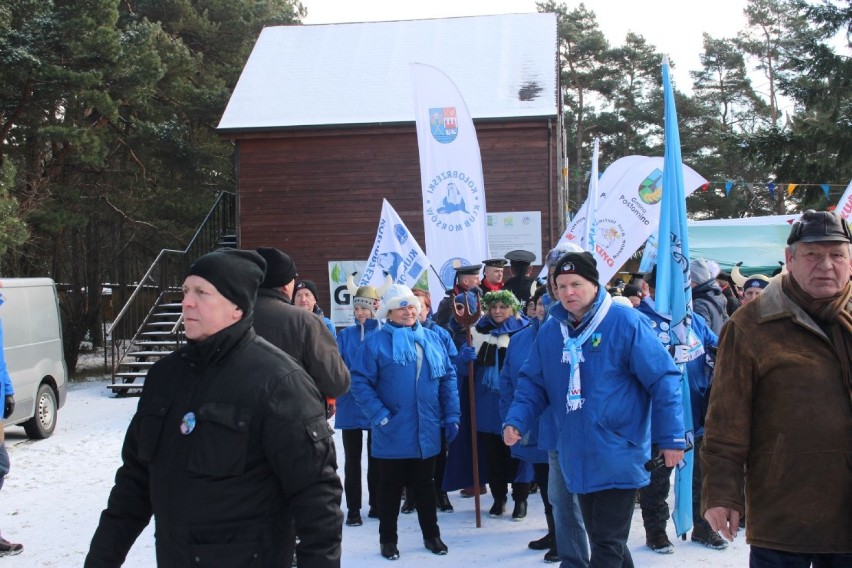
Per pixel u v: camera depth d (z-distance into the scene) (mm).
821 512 3029
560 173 21297
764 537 3121
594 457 4078
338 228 19266
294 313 4312
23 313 11352
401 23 23297
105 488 8367
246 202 19516
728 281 10852
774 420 3127
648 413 4234
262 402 2627
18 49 17297
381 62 21438
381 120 18828
